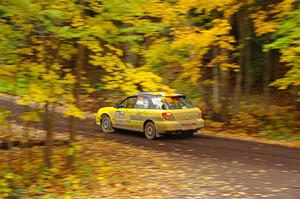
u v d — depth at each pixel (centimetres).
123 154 1297
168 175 1025
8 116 1012
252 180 962
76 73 986
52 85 895
